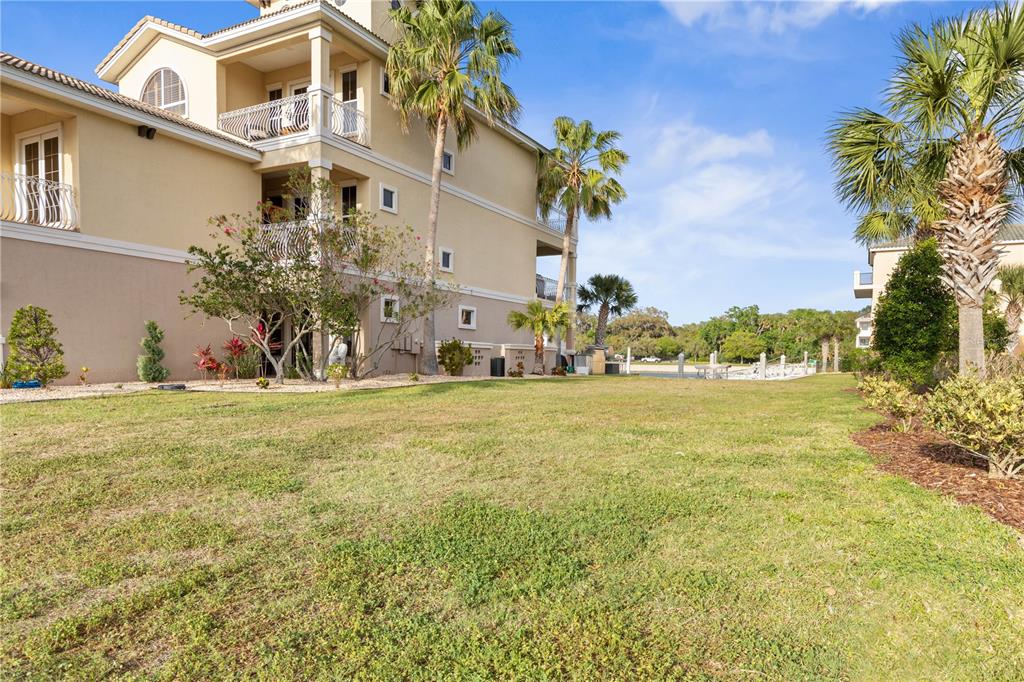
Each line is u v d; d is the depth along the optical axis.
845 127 8.34
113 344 12.04
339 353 15.05
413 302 14.88
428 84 16.12
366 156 15.72
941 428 4.56
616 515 3.65
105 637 2.26
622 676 2.05
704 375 28.34
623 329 76.00
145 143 12.78
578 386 13.60
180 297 11.52
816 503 3.87
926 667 2.13
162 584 2.68
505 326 22.47
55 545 3.13
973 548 3.09
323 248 12.35
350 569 2.86
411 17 16.75
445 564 2.94
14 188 11.77
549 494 4.11
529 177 24.28
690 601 2.58
